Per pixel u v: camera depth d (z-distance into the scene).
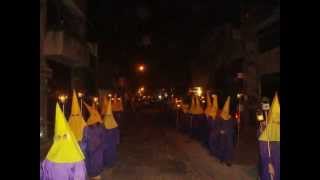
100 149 12.80
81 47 30.03
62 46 24.03
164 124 37.34
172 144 22.14
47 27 23.88
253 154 17.41
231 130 15.35
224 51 39.34
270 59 26.83
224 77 39.09
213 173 13.77
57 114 7.77
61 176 7.47
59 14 25.97
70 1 27.97
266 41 28.22
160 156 17.84
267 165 10.28
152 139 24.86
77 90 31.64
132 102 64.81
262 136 10.38
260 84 29.22
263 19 27.47
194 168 14.78
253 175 13.27
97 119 13.13
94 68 38.75
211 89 43.59
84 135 11.92
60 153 7.57
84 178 7.75
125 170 14.55
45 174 7.58
